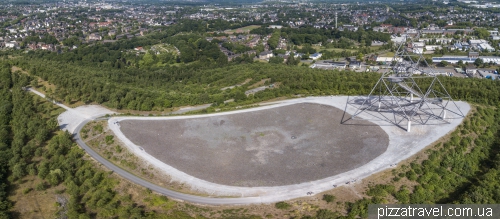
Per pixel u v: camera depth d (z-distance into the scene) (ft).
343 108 588.91
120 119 566.77
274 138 498.28
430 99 558.97
